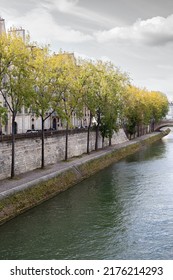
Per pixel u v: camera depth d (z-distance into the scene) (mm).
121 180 57469
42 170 54500
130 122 110250
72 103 61344
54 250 30578
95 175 61938
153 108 135500
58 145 65188
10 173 49688
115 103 78438
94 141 84438
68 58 58781
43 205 43062
